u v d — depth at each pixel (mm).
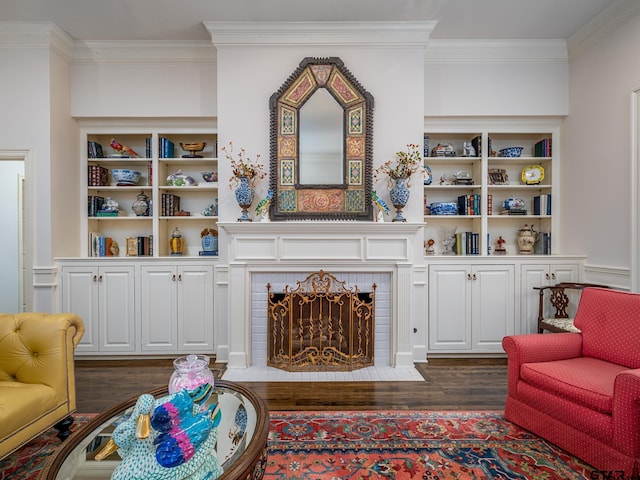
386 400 2492
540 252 3727
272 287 3096
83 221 3570
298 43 3137
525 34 3316
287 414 2285
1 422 1539
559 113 3488
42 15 2967
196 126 3592
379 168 3148
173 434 1084
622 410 1562
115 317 3279
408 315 3057
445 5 2871
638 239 2781
